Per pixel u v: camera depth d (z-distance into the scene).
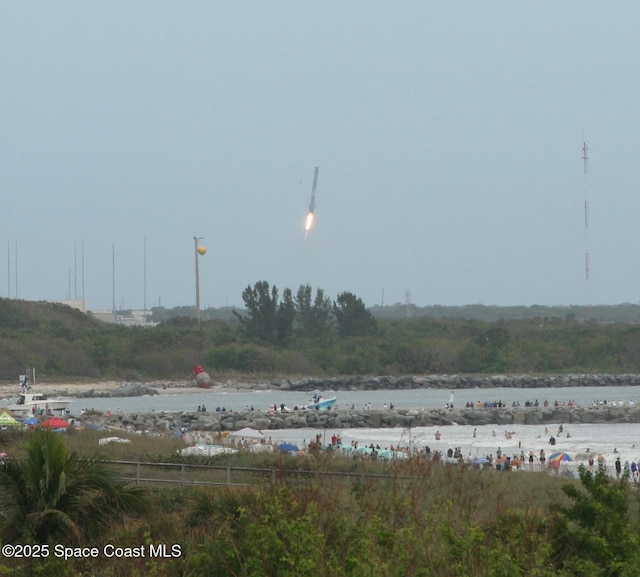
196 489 83.44
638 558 46.75
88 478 64.31
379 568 41.06
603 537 50.38
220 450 139.75
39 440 64.69
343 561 43.22
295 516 48.34
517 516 51.72
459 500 54.94
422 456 78.31
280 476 55.50
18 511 62.22
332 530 47.47
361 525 47.94
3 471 63.12
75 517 62.78
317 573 42.12
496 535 48.25
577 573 47.94
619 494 54.62
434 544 45.19
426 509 51.28
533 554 44.06
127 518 65.88
